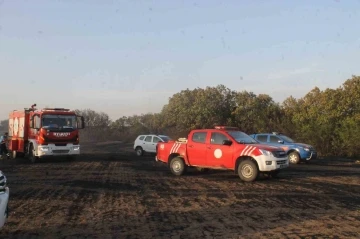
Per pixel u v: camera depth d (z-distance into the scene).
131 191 12.81
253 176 14.84
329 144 33.31
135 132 67.00
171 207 10.15
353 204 10.38
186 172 17.38
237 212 9.46
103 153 36.44
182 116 50.28
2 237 7.43
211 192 12.48
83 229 8.01
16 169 20.25
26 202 10.88
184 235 7.48
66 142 24.30
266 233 7.56
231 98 50.66
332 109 35.53
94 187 13.77
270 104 45.31
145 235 7.52
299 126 35.84
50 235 7.58
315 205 10.26
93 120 73.81
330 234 7.46
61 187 13.76
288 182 14.79
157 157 18.12
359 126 31.28
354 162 25.52
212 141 16.17
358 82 36.56
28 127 25.73
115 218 8.95
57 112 24.20
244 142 15.67
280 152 15.32
